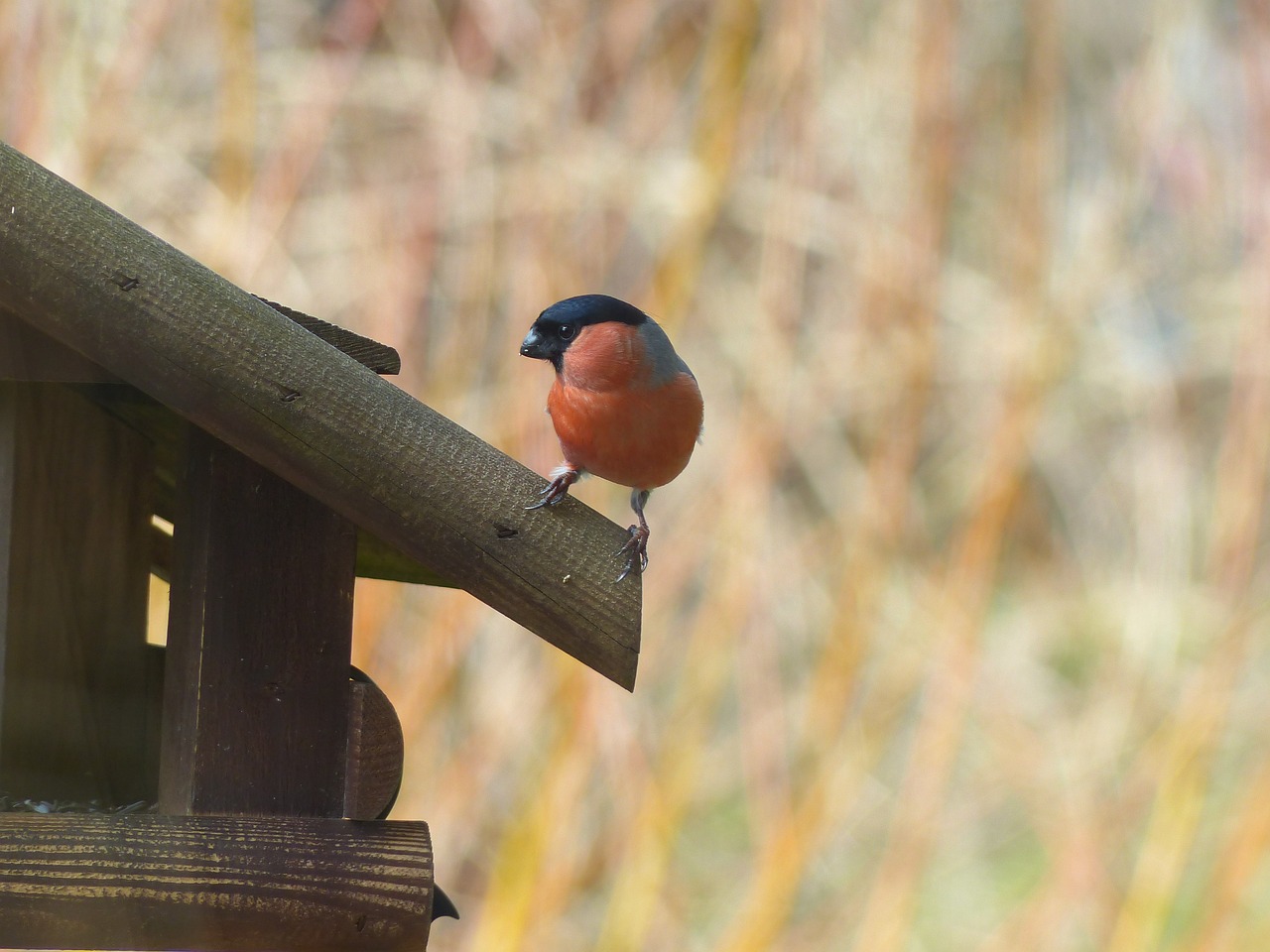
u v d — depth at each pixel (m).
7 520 5.08
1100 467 14.84
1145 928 10.37
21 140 10.34
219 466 4.62
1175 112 13.26
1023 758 11.80
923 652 11.19
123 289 4.26
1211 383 14.78
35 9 10.44
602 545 4.57
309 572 4.68
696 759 10.88
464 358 10.99
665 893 11.74
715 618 11.01
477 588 4.49
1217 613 12.11
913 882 10.67
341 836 4.57
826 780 10.70
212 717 4.60
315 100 11.34
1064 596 14.34
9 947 4.28
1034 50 13.02
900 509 11.64
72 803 5.39
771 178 12.14
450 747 10.59
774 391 11.37
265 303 4.44
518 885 10.26
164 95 11.33
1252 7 13.31
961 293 12.95
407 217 11.31
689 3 12.62
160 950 4.41
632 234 12.14
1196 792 10.77
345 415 4.39
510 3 11.96
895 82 12.18
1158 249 13.70
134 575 5.72
